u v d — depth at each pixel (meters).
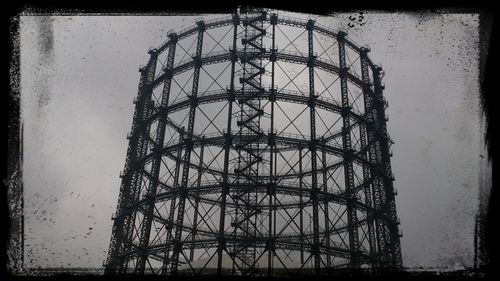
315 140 25.98
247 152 26.25
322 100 27.50
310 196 24.70
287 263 28.31
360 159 27.17
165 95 29.80
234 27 29.47
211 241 22.98
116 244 27.11
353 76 30.08
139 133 30.48
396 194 28.59
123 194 29.23
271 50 28.45
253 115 27.62
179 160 28.36
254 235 24.05
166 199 26.00
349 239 25.47
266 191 24.80
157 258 27.33
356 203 25.70
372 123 29.17
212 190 24.78
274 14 29.41
